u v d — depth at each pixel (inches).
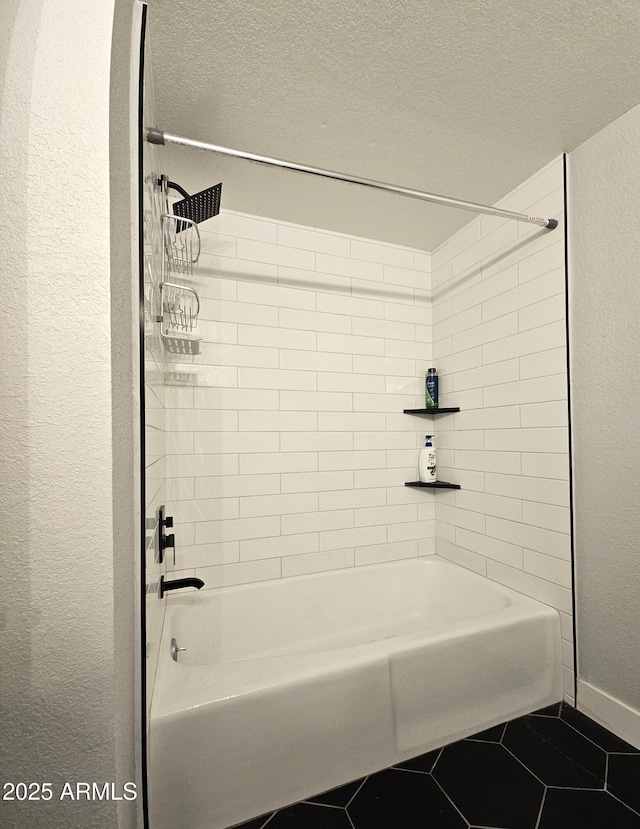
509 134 57.0
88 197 22.0
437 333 89.9
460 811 41.9
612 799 42.9
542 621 59.1
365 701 47.2
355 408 84.1
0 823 20.8
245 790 41.5
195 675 45.2
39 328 21.2
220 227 74.4
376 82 47.8
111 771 22.1
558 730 53.8
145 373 34.1
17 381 20.9
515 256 69.5
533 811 41.6
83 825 21.7
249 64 44.9
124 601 26.0
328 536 80.8
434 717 51.2
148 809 35.1
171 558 66.3
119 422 24.5
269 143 58.7
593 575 56.0
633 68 45.6
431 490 90.1
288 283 79.4
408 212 76.6
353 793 44.3
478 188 70.3
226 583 72.8
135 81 31.5
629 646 51.4
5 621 20.8
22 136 21.3
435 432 90.0
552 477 62.2
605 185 55.0
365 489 84.3
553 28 40.7
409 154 61.4
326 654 48.9
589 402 56.8
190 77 46.7
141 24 32.3
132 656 30.6
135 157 31.0
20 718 21.0
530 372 66.3
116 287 24.0
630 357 51.6
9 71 21.4
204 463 71.9
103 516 21.9
